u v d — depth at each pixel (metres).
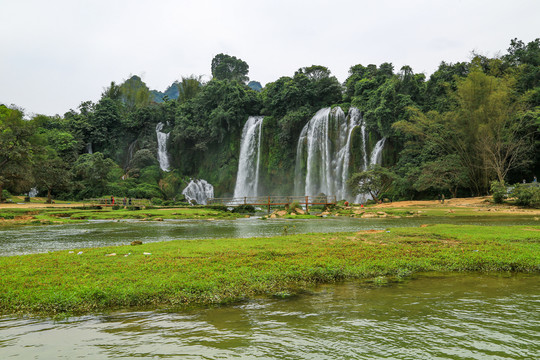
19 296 7.40
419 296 7.91
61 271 9.42
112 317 6.64
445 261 11.22
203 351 5.11
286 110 73.12
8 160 45.66
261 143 73.88
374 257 11.62
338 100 74.44
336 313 6.77
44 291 7.67
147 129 80.69
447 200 47.78
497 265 10.92
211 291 8.13
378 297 7.88
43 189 66.69
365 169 62.28
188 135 76.31
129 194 64.38
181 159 80.25
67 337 5.68
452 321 6.26
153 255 11.56
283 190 71.19
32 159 50.72
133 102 97.81
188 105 83.81
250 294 8.15
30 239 19.30
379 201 52.56
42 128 75.00
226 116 73.94
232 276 9.12
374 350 5.10
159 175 73.69
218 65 121.81
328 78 73.69
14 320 6.48
